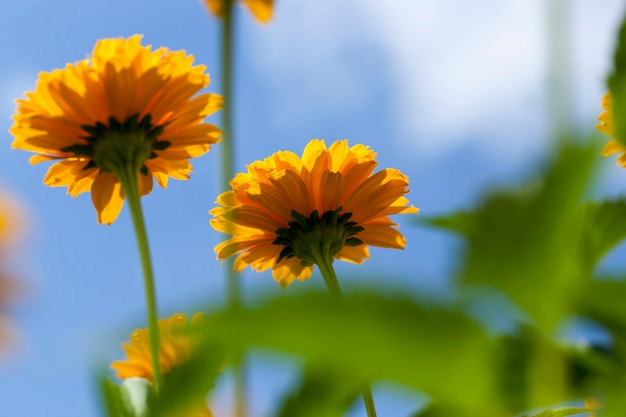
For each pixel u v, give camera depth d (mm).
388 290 109
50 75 566
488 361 119
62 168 604
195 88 585
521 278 117
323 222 640
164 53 585
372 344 110
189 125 594
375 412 331
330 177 629
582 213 196
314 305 106
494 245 115
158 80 568
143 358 521
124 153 579
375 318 108
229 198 615
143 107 578
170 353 386
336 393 125
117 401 242
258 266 649
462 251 117
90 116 574
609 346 154
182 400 126
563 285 121
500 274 116
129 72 562
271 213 633
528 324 133
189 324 111
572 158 111
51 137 575
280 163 654
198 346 117
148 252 478
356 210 647
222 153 405
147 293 449
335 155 658
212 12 436
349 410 133
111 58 569
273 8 531
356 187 647
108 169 580
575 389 151
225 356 117
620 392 151
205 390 127
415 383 118
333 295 108
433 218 174
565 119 116
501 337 135
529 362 133
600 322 142
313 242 639
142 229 509
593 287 135
